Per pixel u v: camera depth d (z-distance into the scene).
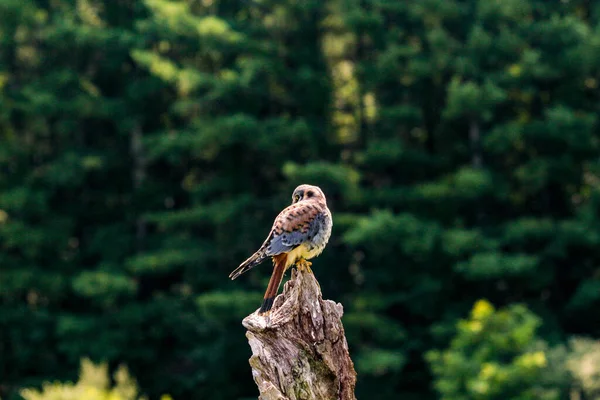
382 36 31.47
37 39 33.75
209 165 33.53
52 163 32.03
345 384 7.81
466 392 21.83
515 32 30.73
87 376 19.92
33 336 29.89
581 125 29.11
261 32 32.97
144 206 32.69
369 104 34.66
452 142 32.94
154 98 33.47
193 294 31.02
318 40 33.47
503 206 32.62
